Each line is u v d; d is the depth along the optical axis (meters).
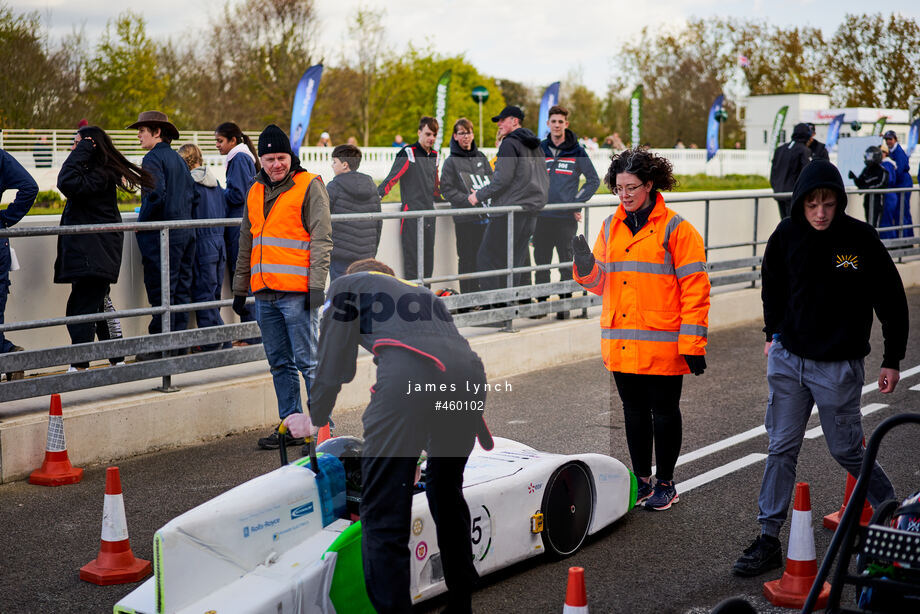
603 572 4.06
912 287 13.93
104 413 5.62
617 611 3.65
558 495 4.14
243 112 41.97
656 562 4.19
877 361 8.87
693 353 4.46
